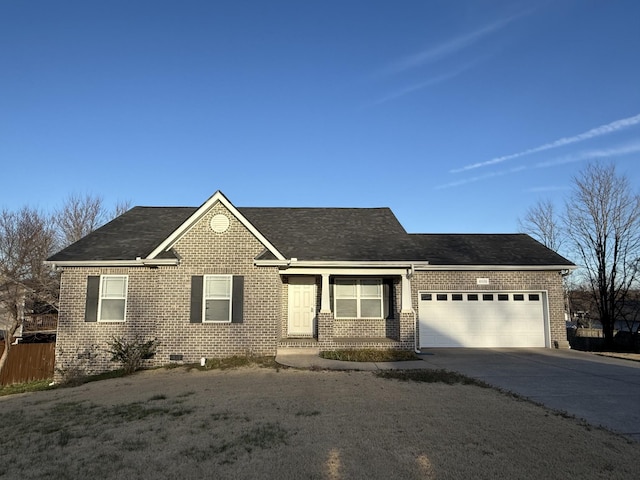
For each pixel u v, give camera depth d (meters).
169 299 15.15
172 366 14.45
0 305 24.12
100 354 15.36
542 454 5.97
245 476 5.27
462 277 18.70
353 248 17.22
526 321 18.70
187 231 15.48
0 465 5.72
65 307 15.62
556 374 12.28
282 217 20.42
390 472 5.39
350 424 7.28
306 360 14.40
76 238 34.31
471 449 6.14
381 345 16.42
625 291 23.44
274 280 15.34
